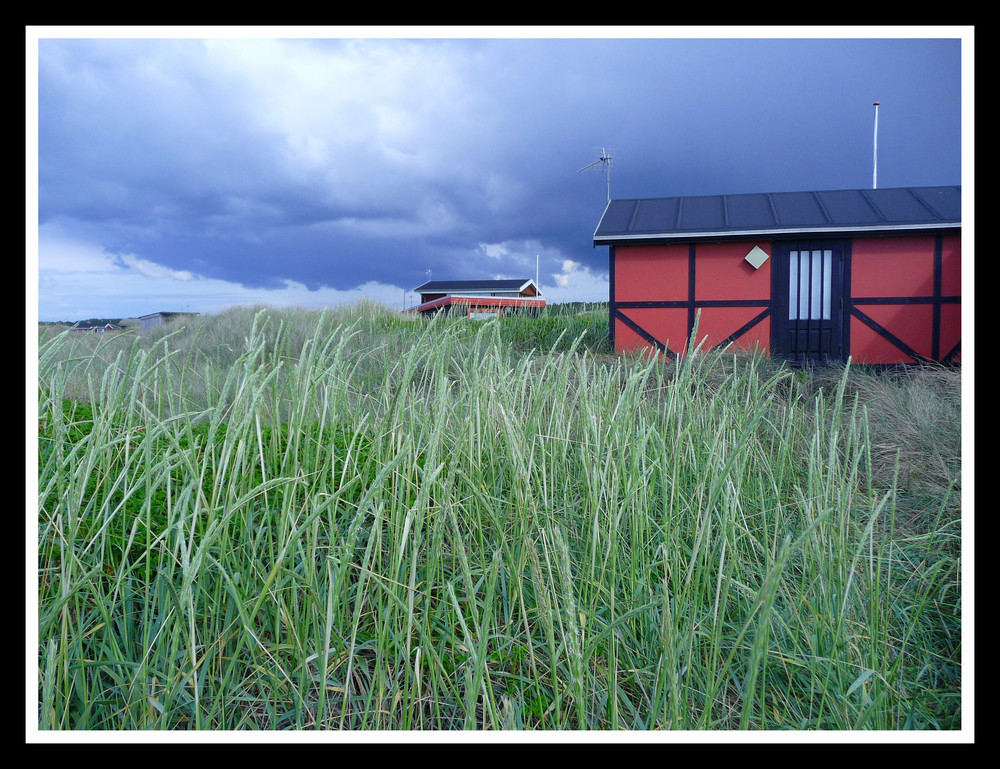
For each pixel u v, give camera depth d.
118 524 2.21
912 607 2.64
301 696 1.81
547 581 2.34
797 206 11.20
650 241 10.62
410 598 1.82
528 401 3.44
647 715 2.03
